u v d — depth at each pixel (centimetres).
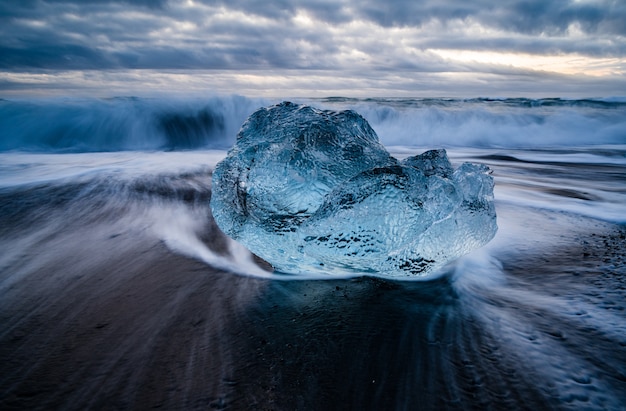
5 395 164
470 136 1311
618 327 209
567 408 156
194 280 277
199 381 173
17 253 325
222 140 1262
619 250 317
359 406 159
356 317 226
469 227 250
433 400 162
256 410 157
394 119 1428
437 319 222
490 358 187
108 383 172
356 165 260
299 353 193
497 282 269
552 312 227
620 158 912
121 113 1219
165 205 479
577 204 479
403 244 236
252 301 247
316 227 233
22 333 209
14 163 793
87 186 571
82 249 335
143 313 231
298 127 266
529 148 1150
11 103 1170
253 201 266
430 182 250
